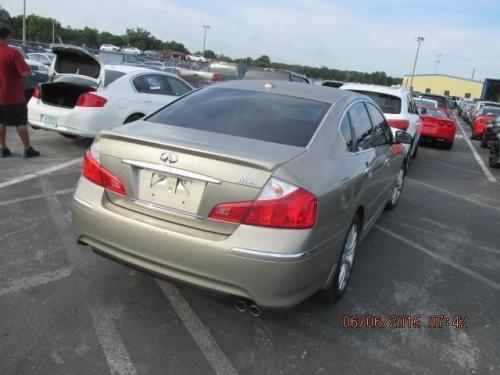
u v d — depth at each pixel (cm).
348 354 298
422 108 1424
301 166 280
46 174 628
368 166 381
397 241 514
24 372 256
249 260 261
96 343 285
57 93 773
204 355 284
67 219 471
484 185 897
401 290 393
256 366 279
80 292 339
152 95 825
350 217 332
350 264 368
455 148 1509
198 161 272
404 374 284
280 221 261
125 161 293
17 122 685
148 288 353
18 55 655
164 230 276
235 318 325
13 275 355
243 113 344
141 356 278
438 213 650
